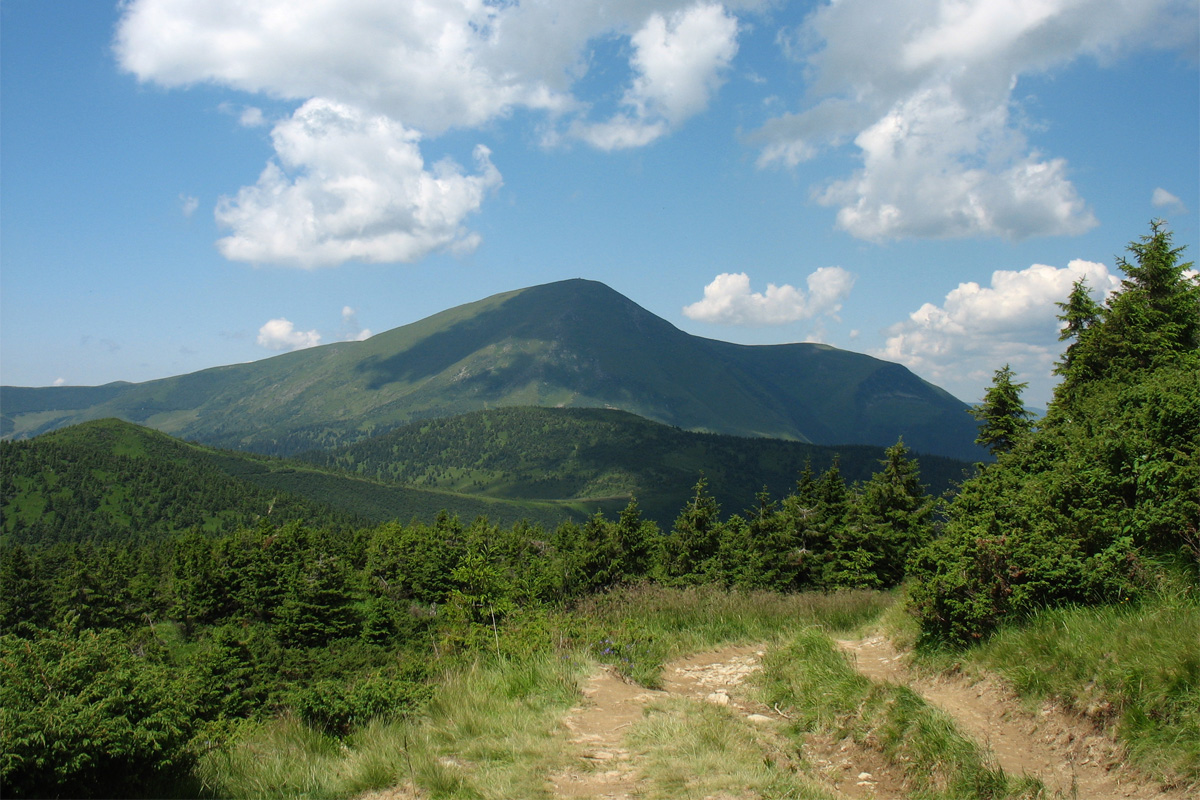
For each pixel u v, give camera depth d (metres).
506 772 5.57
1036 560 7.80
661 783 5.32
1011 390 22.84
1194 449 8.17
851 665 8.69
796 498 33.03
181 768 5.54
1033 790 5.04
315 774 5.81
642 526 37.03
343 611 48.72
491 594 10.89
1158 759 4.83
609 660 9.26
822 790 5.49
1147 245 20.33
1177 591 6.72
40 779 4.53
